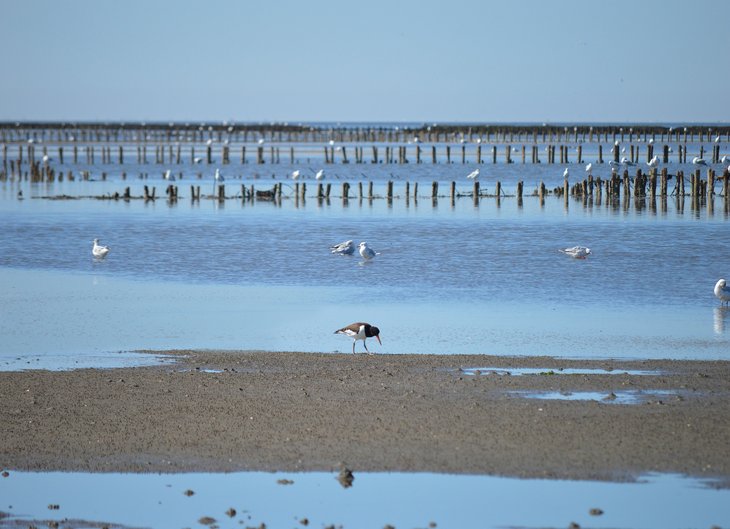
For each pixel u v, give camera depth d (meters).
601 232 69.94
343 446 23.58
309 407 26.56
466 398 27.25
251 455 23.14
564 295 45.84
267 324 39.19
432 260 57.16
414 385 28.73
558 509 20.09
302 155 199.88
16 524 19.77
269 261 57.28
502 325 38.66
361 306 43.19
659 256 57.84
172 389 28.58
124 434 24.64
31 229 73.38
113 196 102.25
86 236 69.38
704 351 33.75
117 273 53.31
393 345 35.00
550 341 35.47
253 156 193.88
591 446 23.27
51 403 27.25
